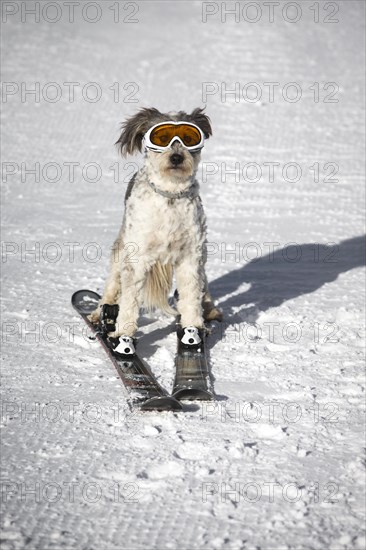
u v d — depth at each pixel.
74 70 26.38
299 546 5.43
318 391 8.05
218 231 14.79
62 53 27.98
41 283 11.77
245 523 5.72
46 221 15.35
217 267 12.79
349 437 7.05
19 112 22.73
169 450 6.78
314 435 7.09
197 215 8.91
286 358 8.91
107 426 7.26
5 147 20.16
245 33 30.66
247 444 6.91
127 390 7.83
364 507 5.90
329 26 32.09
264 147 20.31
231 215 15.76
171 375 8.46
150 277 9.17
